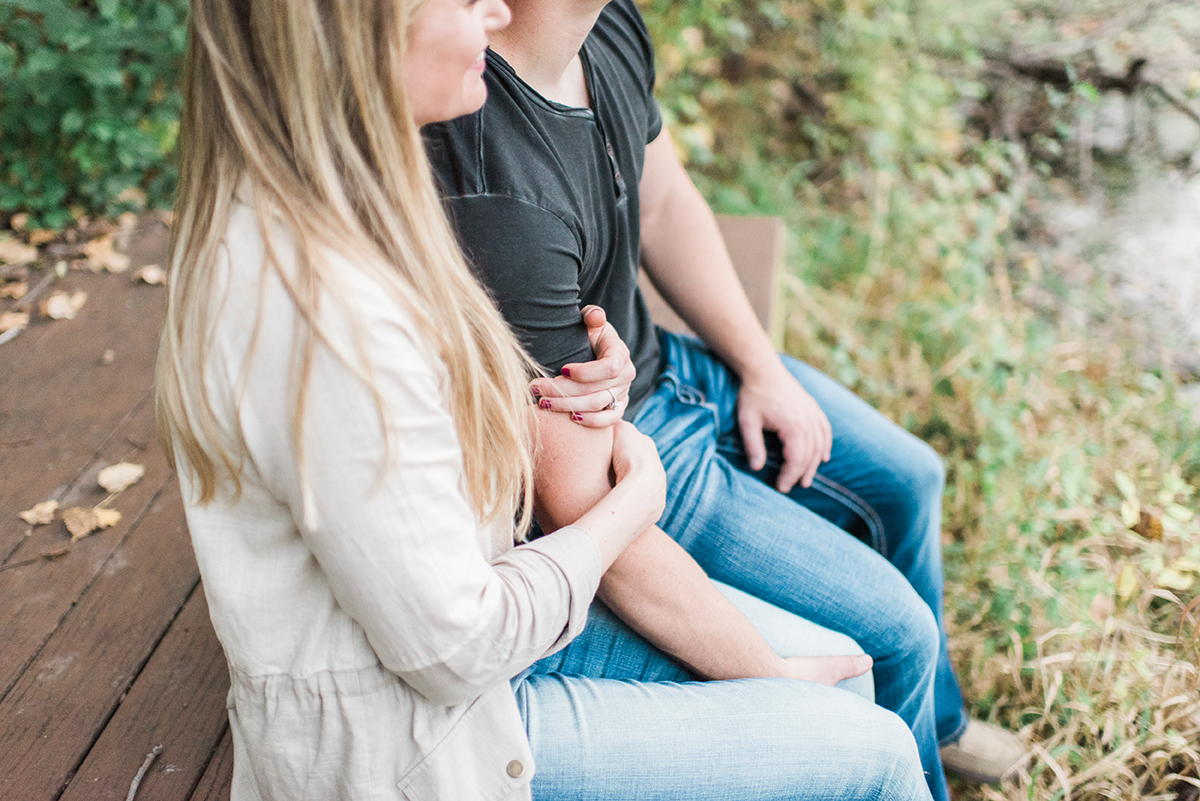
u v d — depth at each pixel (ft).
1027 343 10.33
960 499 8.40
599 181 4.24
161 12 10.78
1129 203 12.62
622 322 4.75
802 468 5.42
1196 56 13.75
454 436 3.00
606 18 4.55
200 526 3.11
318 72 2.74
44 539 6.23
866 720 3.97
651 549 4.07
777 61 15.24
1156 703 6.39
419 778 3.28
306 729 3.24
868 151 13.26
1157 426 9.04
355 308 2.70
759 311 7.70
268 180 2.74
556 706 3.79
